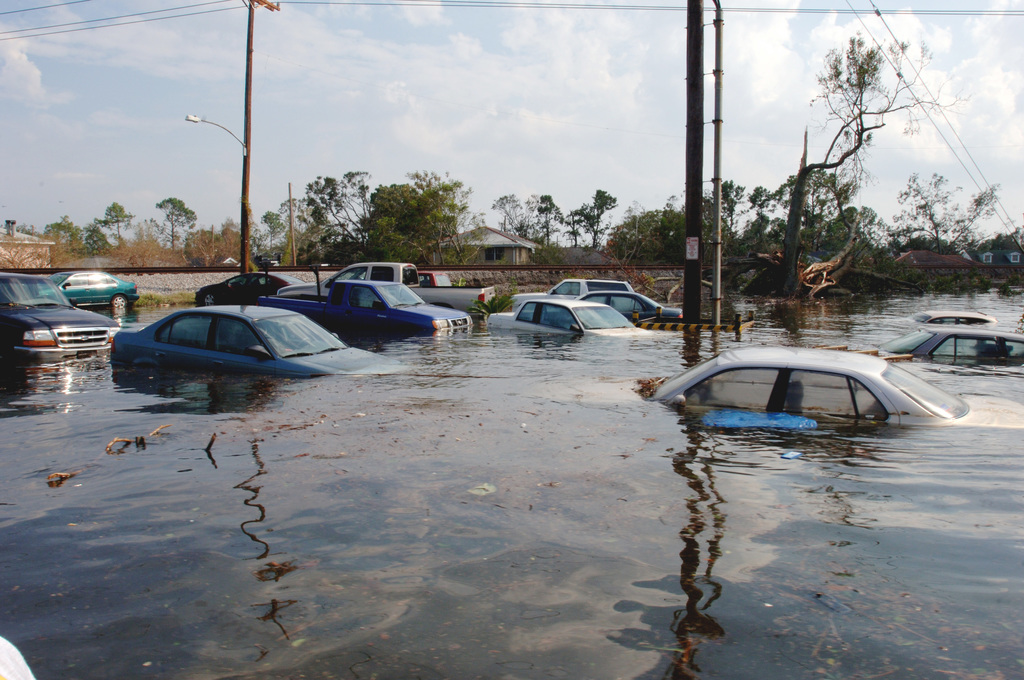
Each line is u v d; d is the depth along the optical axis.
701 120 16.23
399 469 4.70
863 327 17.38
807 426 5.52
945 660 2.41
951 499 3.98
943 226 88.19
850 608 2.78
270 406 6.78
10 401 7.18
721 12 15.69
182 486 4.41
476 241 53.53
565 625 2.68
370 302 15.46
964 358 10.35
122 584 3.07
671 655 2.47
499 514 3.86
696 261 16.45
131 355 9.52
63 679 2.37
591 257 61.16
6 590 3.02
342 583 3.07
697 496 4.09
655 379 8.00
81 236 85.19
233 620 2.76
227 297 23.12
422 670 2.39
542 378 8.28
